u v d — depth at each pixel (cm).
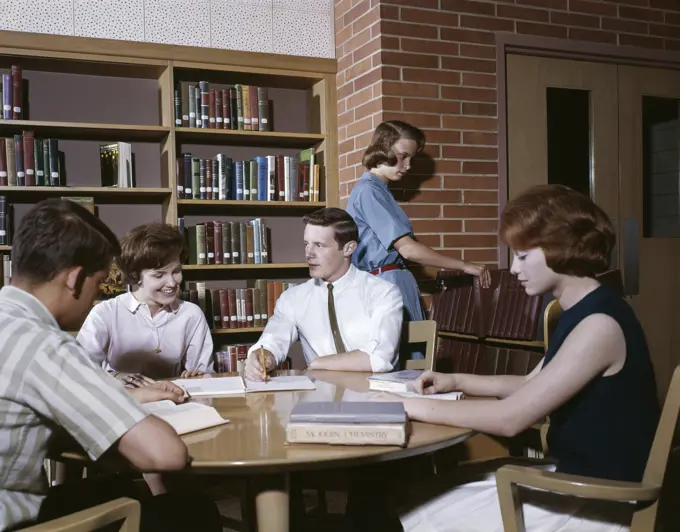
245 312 400
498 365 312
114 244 141
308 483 264
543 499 145
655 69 443
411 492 162
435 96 385
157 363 255
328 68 420
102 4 381
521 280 157
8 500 127
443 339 359
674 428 128
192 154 418
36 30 367
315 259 252
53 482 267
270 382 207
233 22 409
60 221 132
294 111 443
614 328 145
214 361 394
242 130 396
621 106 433
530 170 410
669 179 447
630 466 144
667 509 137
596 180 425
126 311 249
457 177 390
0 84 355
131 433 125
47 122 358
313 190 416
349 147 408
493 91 398
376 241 330
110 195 389
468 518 148
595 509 140
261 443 145
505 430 150
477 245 394
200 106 390
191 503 160
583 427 147
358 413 144
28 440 128
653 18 437
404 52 379
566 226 149
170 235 240
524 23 405
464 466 172
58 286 133
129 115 403
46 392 123
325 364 233
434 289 386
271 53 406
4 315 127
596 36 422
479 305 330
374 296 252
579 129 423
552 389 145
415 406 161
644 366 147
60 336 128
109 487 171
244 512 243
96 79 397
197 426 156
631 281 430
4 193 362
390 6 377
